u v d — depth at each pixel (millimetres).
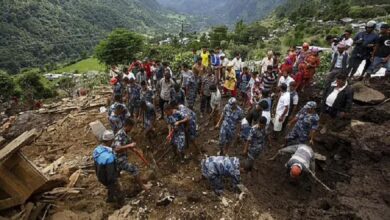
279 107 9516
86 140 11656
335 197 7871
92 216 6980
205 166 7684
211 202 7488
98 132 11633
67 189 7875
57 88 41438
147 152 10039
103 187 8234
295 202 7887
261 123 8078
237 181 7621
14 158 6457
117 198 7258
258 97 11781
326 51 17484
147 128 10484
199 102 14414
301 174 8461
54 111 15094
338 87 9477
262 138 8352
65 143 11570
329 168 9031
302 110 8891
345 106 9430
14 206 6547
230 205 7395
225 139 9047
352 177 8469
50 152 10977
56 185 7309
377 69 11852
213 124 11812
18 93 35469
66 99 17766
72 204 7449
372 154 8891
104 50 62781
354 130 9773
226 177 8023
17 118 14688
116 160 6930
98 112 14367
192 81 12078
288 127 10742
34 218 6695
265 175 8898
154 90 13000
